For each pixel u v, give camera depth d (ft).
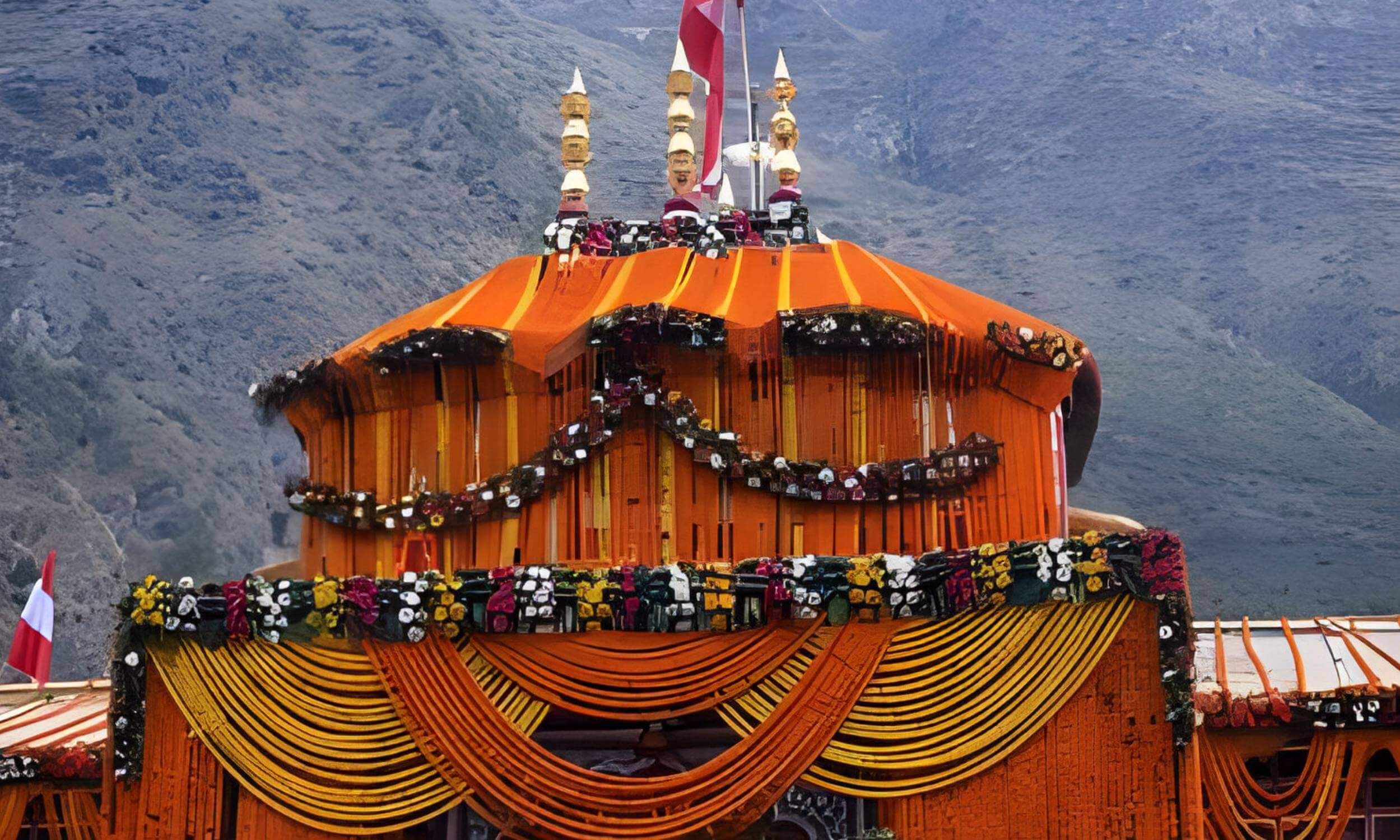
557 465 35.47
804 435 36.04
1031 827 32.81
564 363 36.32
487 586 33.58
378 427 37.45
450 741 33.30
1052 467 36.65
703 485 35.42
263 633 33.91
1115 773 32.73
